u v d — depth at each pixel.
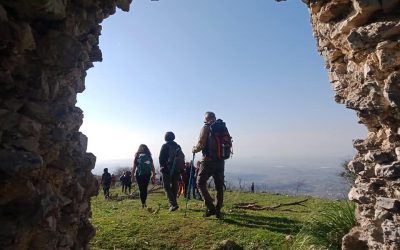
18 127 3.24
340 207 5.80
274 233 7.03
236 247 6.49
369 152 4.09
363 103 4.04
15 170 2.98
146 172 10.10
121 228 7.63
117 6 5.23
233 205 10.48
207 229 7.42
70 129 4.27
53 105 3.78
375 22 3.80
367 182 4.28
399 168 3.69
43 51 3.57
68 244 4.18
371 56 3.85
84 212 4.84
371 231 4.13
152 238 7.12
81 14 4.20
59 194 3.95
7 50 3.09
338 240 5.33
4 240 3.02
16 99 3.36
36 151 3.38
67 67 3.90
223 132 7.86
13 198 3.11
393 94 3.56
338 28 4.30
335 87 4.93
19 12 3.26
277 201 12.15
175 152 9.33
